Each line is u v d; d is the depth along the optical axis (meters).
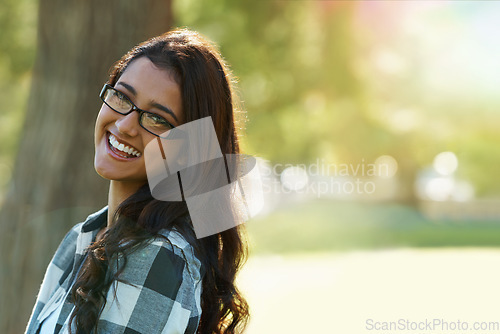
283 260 16.30
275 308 9.49
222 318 2.37
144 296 1.94
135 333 1.93
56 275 2.59
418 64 28.38
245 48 15.46
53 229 5.91
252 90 18.72
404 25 26.20
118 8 5.90
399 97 28.72
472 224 26.88
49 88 6.03
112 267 1.99
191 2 14.04
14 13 12.41
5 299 5.91
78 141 5.95
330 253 17.81
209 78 2.21
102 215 2.50
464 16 29.45
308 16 17.94
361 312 9.05
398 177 31.59
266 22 15.26
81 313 1.96
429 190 41.78
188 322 2.06
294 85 18.70
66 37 5.96
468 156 39.00
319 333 7.80
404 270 13.43
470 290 10.56
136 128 2.16
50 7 6.02
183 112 2.18
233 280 2.35
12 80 15.82
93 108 5.96
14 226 6.01
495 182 39.34
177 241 2.05
